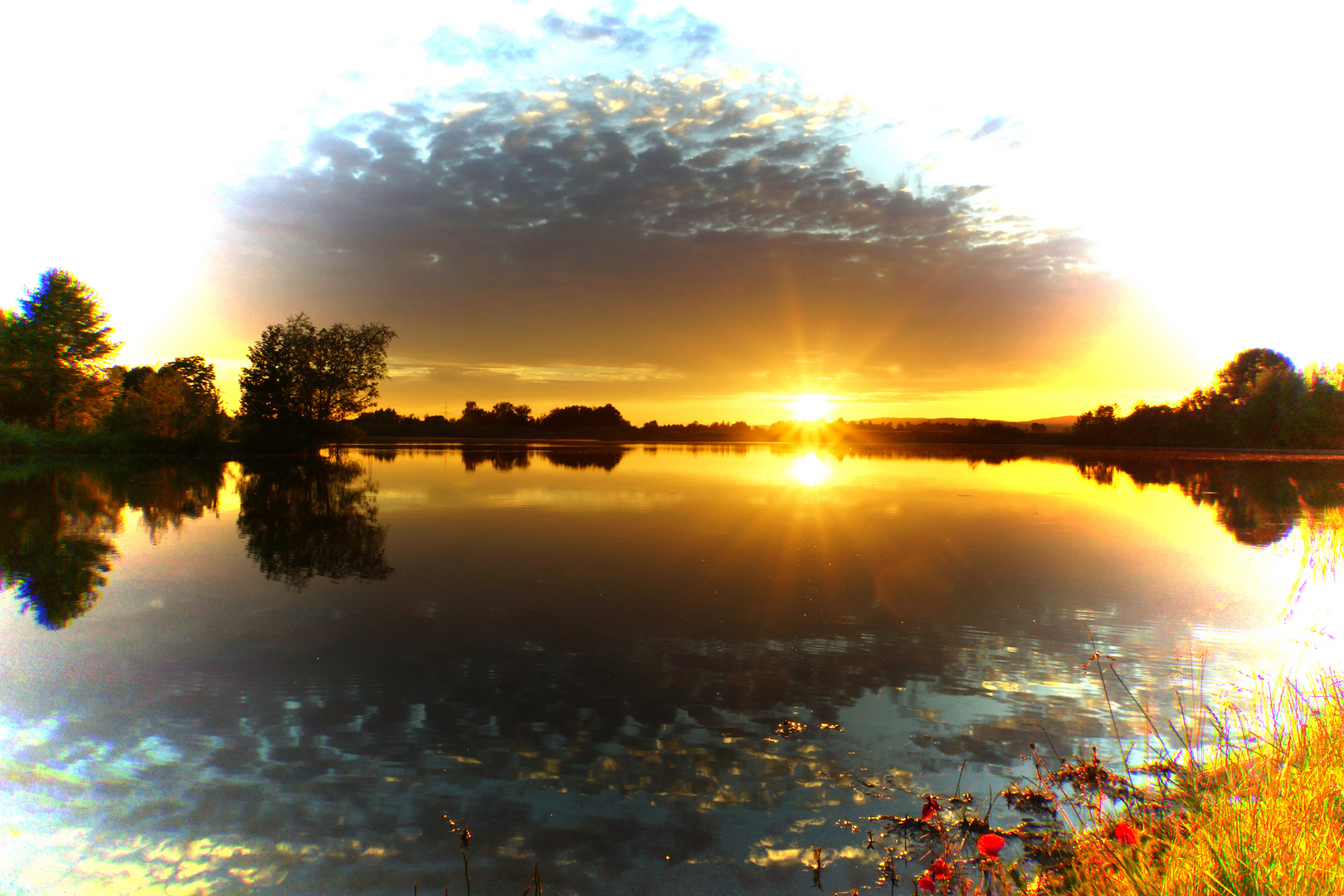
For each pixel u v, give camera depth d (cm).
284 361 5241
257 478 2738
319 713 543
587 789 432
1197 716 532
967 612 833
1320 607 860
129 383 7644
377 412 8725
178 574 1028
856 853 368
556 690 590
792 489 2286
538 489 2292
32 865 359
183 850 371
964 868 352
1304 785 342
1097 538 1376
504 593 917
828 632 753
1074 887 322
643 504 1866
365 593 915
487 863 360
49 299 4878
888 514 1712
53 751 480
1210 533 1472
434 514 1669
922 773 451
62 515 1661
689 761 468
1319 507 1962
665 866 357
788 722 529
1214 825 325
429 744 491
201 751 481
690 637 734
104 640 722
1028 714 543
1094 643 721
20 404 4784
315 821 398
